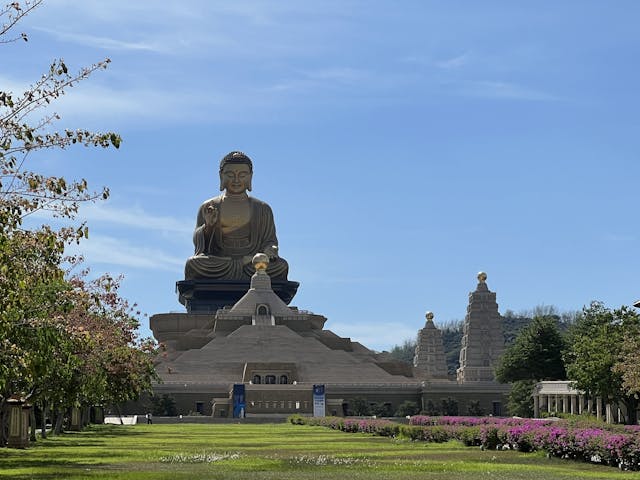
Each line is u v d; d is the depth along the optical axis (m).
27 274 46.72
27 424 79.81
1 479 47.69
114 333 80.50
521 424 78.94
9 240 45.28
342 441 92.88
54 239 44.34
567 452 64.62
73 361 53.94
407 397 197.00
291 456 67.56
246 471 53.44
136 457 66.31
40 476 49.56
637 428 80.19
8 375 48.78
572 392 151.88
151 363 102.88
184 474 50.75
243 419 171.75
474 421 107.69
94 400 97.75
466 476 49.84
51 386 77.38
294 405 186.88
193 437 102.56
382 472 52.88
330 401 189.25
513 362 174.38
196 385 191.25
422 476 49.94
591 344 121.12
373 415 189.62
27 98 40.69
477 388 195.50
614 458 57.44
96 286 82.44
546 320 177.25
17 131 40.56
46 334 48.25
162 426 147.62
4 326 44.41
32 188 41.59
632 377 106.50
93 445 84.06
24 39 38.03
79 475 50.06
